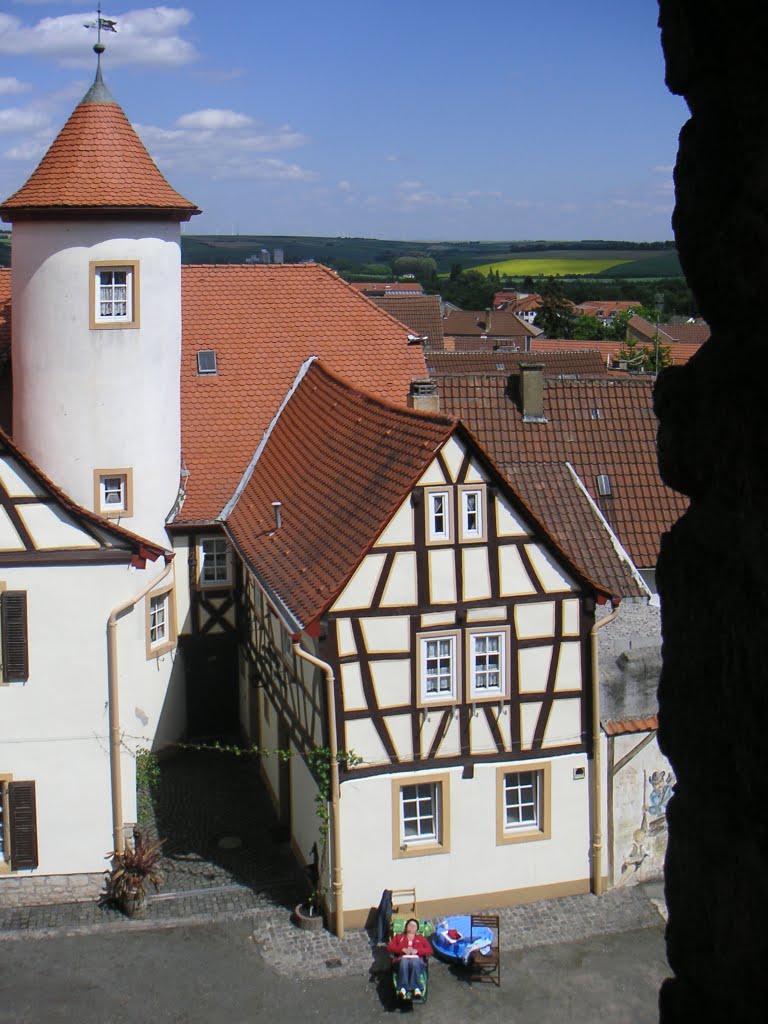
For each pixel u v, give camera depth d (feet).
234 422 89.86
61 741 63.93
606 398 90.63
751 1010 8.49
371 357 95.71
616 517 83.51
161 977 57.77
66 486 77.71
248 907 64.49
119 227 75.56
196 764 83.41
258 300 96.48
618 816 66.13
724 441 8.74
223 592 84.89
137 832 66.08
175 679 84.02
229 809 76.43
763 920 8.32
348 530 64.80
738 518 8.58
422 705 62.03
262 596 76.18
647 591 69.67
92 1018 54.24
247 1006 55.57
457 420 60.54
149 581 80.18
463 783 63.31
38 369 76.89
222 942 61.05
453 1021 54.80
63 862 64.80
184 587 83.92
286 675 70.38
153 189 76.89
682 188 8.89
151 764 73.31
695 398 9.14
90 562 62.90
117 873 64.08
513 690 63.41
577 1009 55.77
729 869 8.73
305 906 63.62
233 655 86.12
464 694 62.64
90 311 76.02
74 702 63.82
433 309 213.05
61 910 64.13
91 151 76.13
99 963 58.95
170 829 73.56
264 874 68.13
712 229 8.50
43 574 62.69
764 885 8.32
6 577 62.44
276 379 92.79
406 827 63.57
